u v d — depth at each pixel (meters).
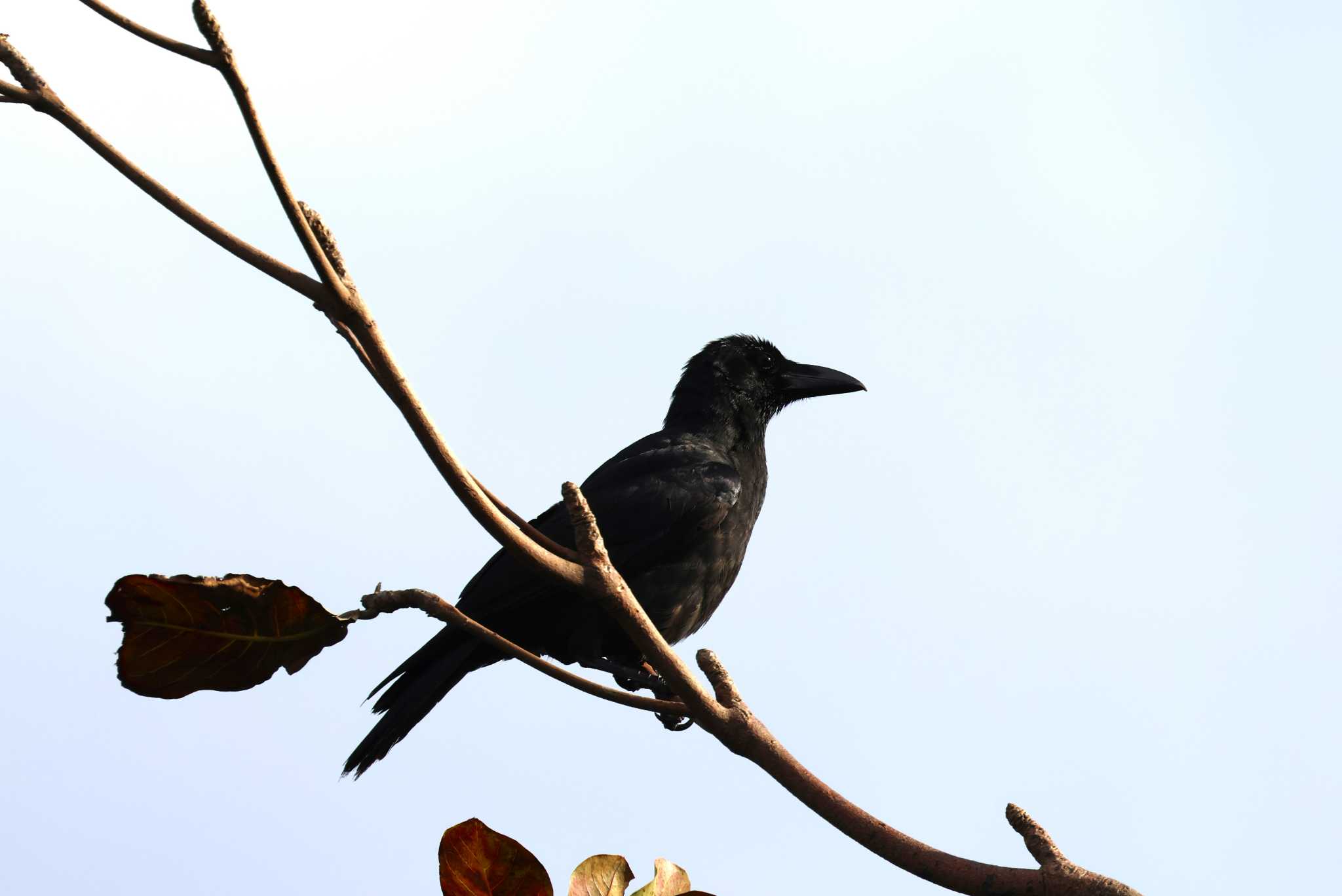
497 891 5.87
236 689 6.85
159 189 5.68
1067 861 6.01
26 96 5.49
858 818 6.38
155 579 6.47
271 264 5.82
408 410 6.11
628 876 5.95
